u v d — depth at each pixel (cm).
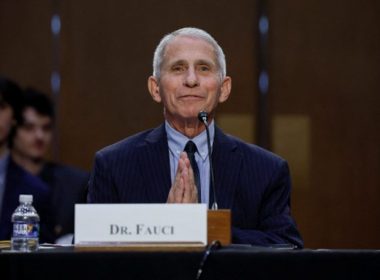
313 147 1282
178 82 612
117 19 1292
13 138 976
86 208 483
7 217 855
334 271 459
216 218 506
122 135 1284
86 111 1285
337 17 1291
